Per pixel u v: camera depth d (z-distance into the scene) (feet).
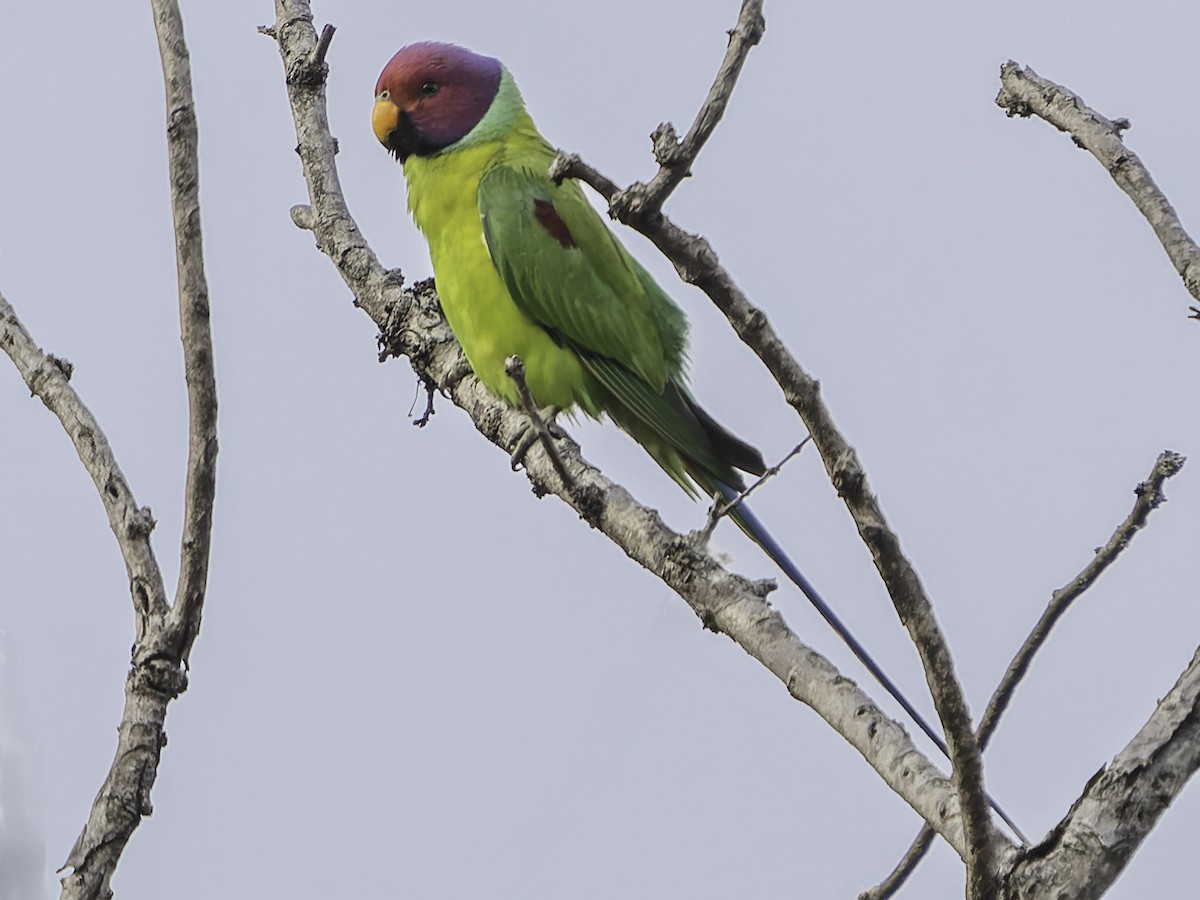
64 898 23.50
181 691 24.75
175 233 25.16
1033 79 28.43
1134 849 16.69
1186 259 25.05
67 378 27.07
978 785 17.35
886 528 17.94
